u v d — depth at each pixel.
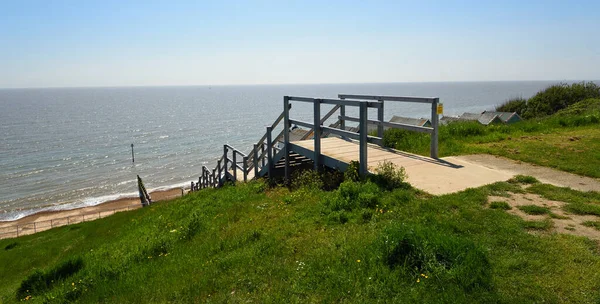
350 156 8.46
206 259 5.17
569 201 5.38
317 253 4.48
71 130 85.56
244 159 11.84
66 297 5.26
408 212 5.20
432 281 3.55
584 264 3.64
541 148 8.93
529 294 3.28
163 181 43.72
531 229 4.50
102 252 7.85
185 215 9.34
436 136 8.21
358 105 7.10
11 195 38.50
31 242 18.64
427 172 7.17
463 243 3.86
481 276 3.48
